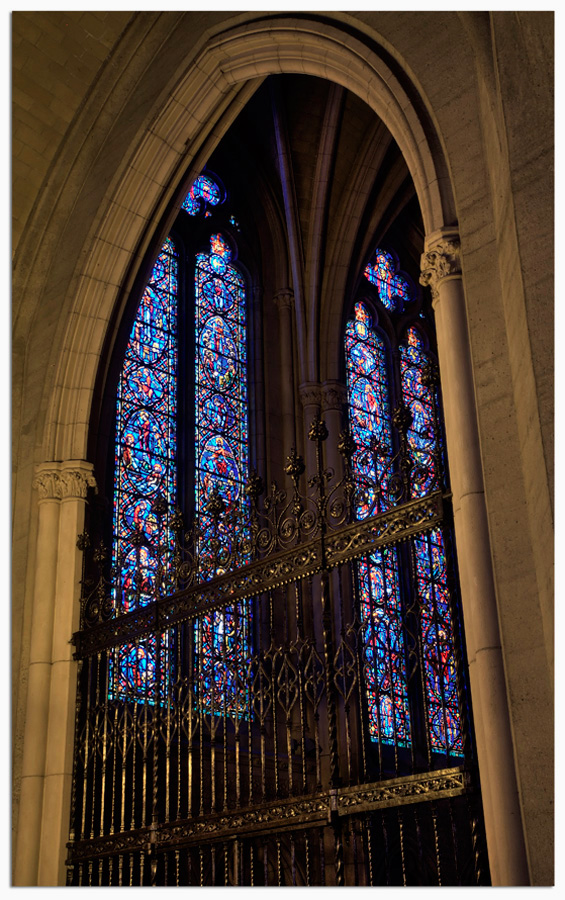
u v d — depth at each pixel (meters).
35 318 12.65
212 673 9.41
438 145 8.41
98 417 11.86
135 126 12.24
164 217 12.45
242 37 11.19
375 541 8.04
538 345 5.75
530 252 5.95
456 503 7.34
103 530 13.89
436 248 8.01
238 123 17.83
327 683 8.00
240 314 17.69
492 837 6.35
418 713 15.96
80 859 9.87
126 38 12.76
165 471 15.35
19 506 11.68
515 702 6.35
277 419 17.19
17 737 10.72
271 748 13.86
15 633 11.09
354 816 7.51
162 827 9.11
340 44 9.73
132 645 10.36
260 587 8.96
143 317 15.98
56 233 12.90
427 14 8.83
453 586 7.26
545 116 6.01
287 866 13.27
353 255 18.08
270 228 18.23
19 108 12.52
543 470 5.64
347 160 17.56
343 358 17.67
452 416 7.55
